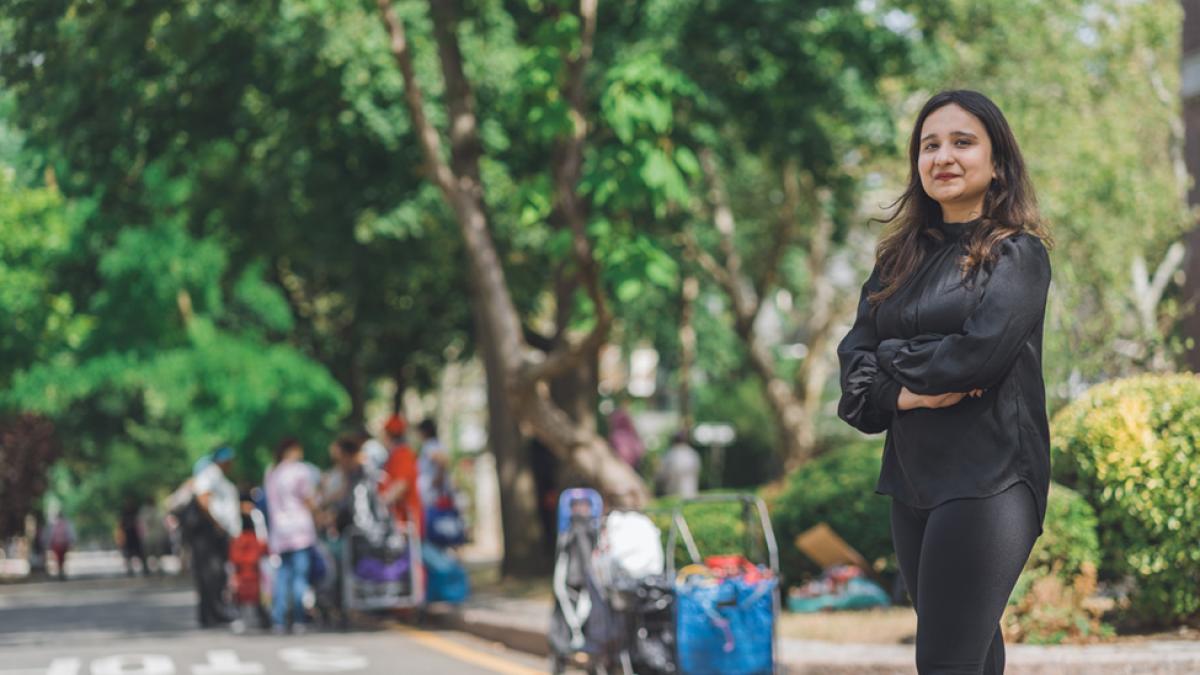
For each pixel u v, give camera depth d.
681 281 34.28
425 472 19.66
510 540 24.42
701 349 41.41
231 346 39.50
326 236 23.62
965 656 4.31
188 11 18.56
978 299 4.35
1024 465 4.34
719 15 21.88
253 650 16.25
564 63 16.02
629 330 38.75
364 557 18.66
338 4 21.41
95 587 40.22
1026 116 29.72
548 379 19.09
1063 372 14.79
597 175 14.69
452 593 19.16
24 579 47.19
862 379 4.48
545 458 27.14
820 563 14.88
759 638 10.69
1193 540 10.44
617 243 15.22
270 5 20.05
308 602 20.44
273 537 18.78
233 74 21.48
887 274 4.59
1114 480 10.51
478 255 19.44
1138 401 10.59
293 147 22.62
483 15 22.53
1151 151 32.03
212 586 20.44
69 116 19.52
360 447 19.45
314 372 39.72
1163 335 15.80
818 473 15.23
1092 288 17.69
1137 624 10.94
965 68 29.72
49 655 16.20
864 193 34.53
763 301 36.69
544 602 18.72
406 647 16.16
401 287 30.09
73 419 51.97
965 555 4.29
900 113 29.80
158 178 28.78
